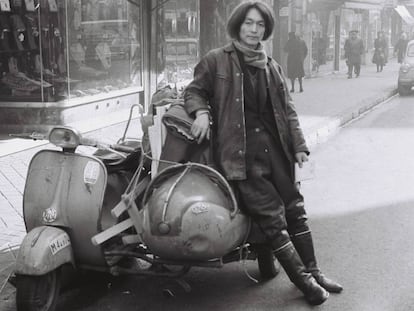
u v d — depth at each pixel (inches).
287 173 173.6
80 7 448.5
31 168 168.4
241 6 167.0
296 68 794.8
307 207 281.9
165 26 569.6
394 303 177.0
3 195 284.4
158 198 155.3
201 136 162.2
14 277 162.2
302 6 1024.9
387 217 264.1
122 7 499.2
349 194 305.0
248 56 167.0
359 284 190.7
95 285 190.1
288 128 174.1
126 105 511.2
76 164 164.7
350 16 1343.5
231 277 196.4
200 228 151.5
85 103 451.5
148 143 175.0
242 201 166.9
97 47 470.3
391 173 352.2
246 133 168.4
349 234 241.1
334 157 402.6
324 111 596.7
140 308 174.7
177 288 187.8
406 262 210.1
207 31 668.1
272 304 176.2
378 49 1205.7
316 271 181.0
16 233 231.9
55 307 163.6
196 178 158.6
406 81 808.3
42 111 429.1
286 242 168.2
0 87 433.1
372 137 480.7
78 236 163.2
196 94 166.9
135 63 524.7
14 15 427.5
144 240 157.9
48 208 163.0
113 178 177.3
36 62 428.5
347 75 1126.4
